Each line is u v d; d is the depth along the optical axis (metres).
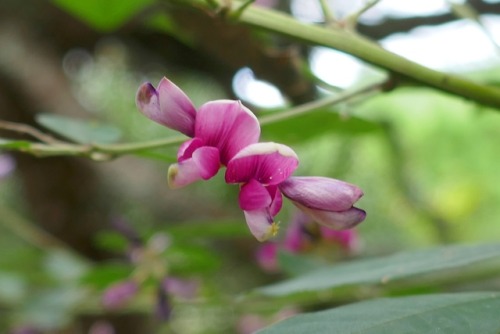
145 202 0.43
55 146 0.18
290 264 0.22
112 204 0.43
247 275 0.41
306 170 0.41
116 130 0.20
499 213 0.64
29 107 0.40
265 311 0.27
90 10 0.22
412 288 0.23
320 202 0.14
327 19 0.17
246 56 0.27
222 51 0.27
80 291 0.32
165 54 0.40
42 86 0.40
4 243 0.45
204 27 0.26
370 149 0.48
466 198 0.62
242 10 0.17
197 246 0.27
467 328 0.13
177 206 0.42
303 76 0.26
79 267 0.33
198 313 0.42
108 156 0.18
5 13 0.39
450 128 0.61
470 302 0.14
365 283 0.16
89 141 0.20
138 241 0.27
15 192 0.48
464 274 0.24
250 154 0.14
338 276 0.18
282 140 0.27
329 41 0.17
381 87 0.18
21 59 0.40
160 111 0.14
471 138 0.61
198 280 0.29
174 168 0.14
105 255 0.43
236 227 0.27
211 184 0.45
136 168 0.44
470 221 0.64
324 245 0.28
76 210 0.42
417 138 0.60
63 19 0.39
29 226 0.39
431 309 0.14
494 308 0.14
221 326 0.45
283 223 0.35
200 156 0.14
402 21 0.30
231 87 0.40
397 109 0.59
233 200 0.45
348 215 0.14
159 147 0.18
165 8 0.26
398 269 0.17
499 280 0.30
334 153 0.41
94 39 0.41
